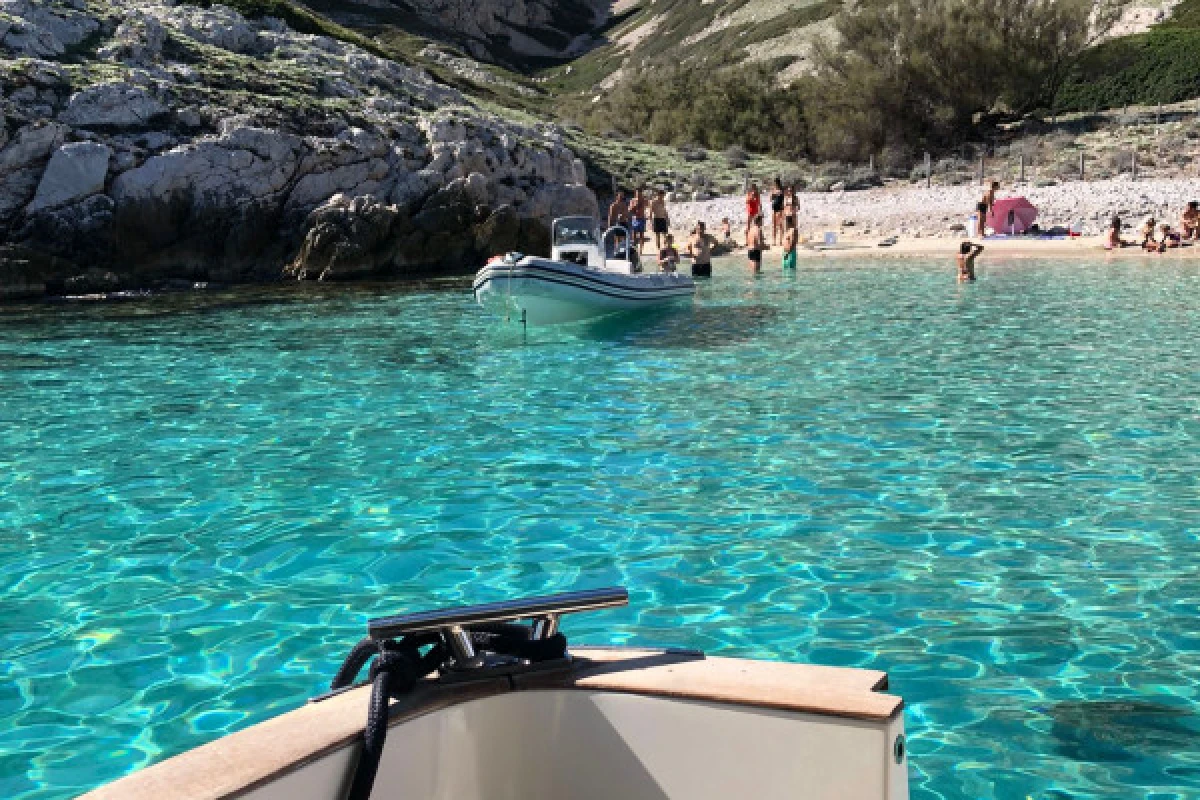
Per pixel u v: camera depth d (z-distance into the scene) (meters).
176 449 8.77
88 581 5.92
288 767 1.65
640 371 11.95
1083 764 3.84
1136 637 4.94
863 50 50.28
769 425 9.17
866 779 1.81
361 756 1.77
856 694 1.88
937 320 15.43
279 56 31.92
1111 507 6.81
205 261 24.09
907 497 7.10
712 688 1.93
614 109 58.47
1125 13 69.88
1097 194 33.62
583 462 8.14
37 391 11.30
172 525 6.85
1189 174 37.22
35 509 7.23
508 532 6.59
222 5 35.41
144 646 5.06
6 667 4.86
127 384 11.66
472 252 26.77
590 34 100.56
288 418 9.86
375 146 26.67
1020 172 40.69
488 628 2.12
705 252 22.72
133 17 28.64
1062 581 5.64
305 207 25.52
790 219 24.17
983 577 5.71
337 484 7.69
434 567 6.03
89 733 4.26
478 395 10.80
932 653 4.80
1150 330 13.95
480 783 2.04
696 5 94.31
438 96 35.72
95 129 24.03
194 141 24.44
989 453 8.12
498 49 93.50
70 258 22.56
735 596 5.52
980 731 4.10
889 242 29.19
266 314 17.92
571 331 15.26
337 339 14.93
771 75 57.12
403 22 85.38
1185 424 8.88
